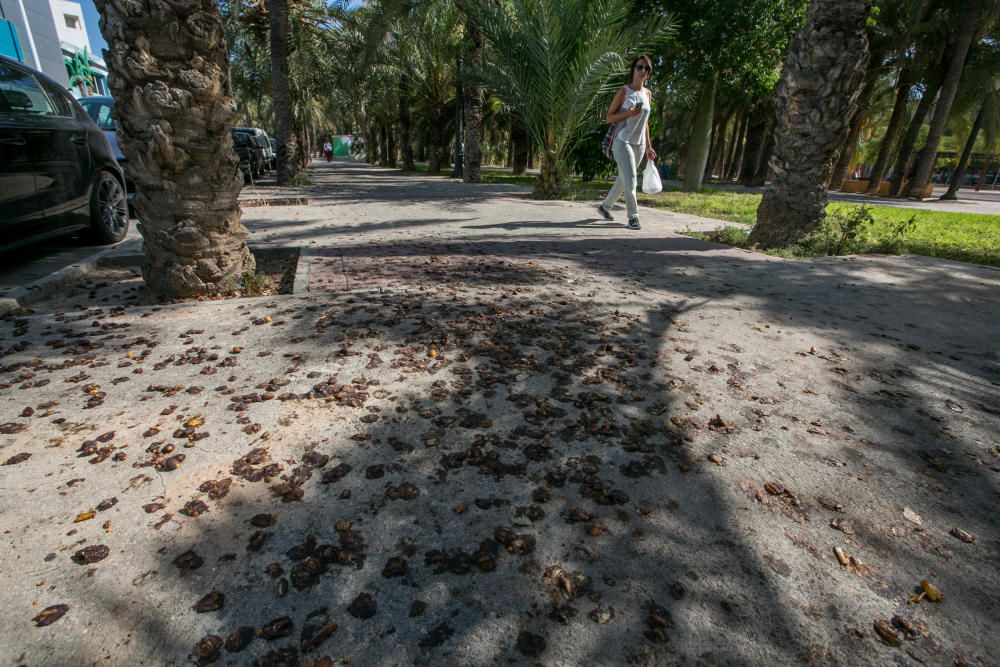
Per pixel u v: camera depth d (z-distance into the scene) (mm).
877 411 2301
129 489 1657
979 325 3498
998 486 1806
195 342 2838
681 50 12922
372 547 1455
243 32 20906
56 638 1167
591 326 3219
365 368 2539
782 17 11914
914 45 20641
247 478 1725
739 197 13633
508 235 6625
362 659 1145
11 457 1795
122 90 3123
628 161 6988
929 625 1262
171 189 3385
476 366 2598
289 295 3674
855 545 1514
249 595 1295
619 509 1631
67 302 3602
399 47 19656
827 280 4602
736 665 1154
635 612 1277
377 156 52969
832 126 5523
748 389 2467
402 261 4938
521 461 1855
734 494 1717
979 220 10898
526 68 11227
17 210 4238
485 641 1193
